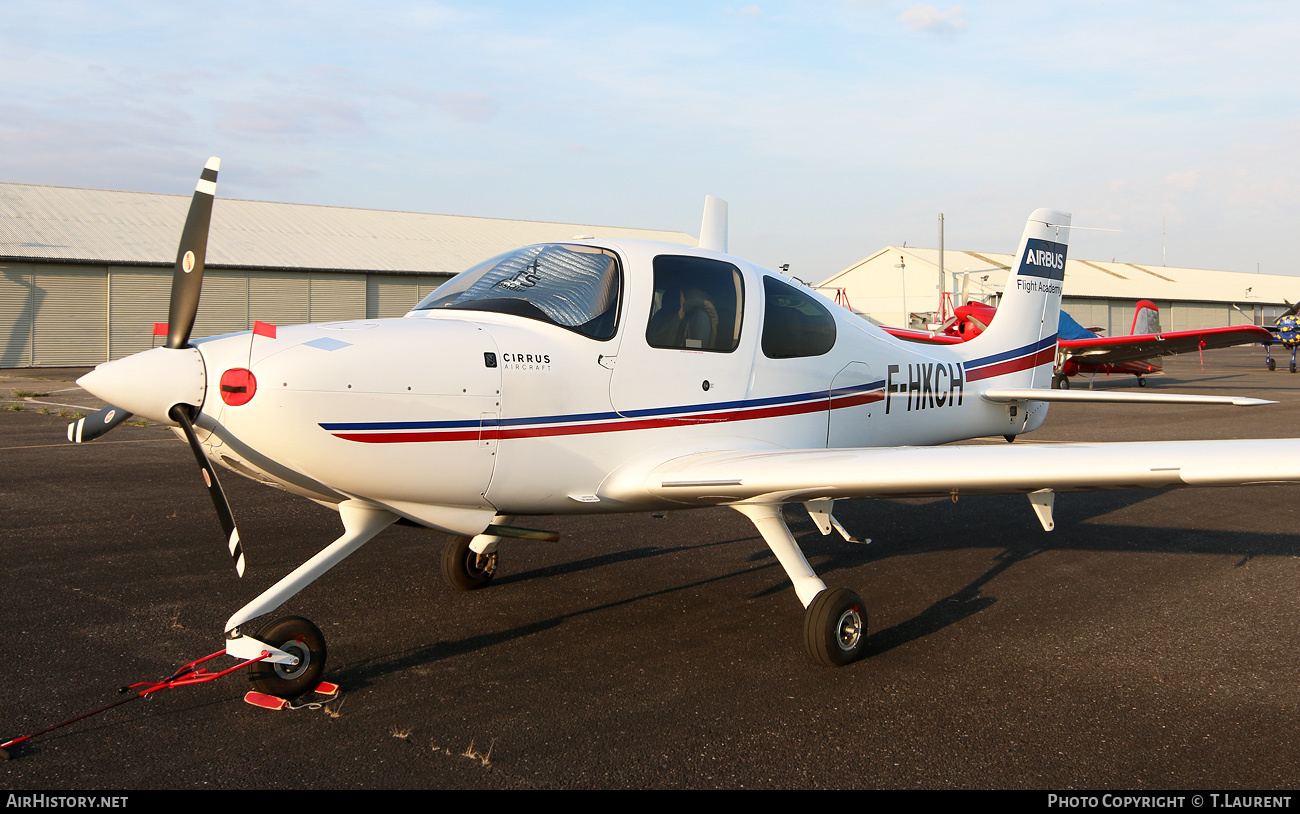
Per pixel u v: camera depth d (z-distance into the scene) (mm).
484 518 3727
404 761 2684
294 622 3143
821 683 3375
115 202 30797
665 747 2807
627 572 4965
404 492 3414
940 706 3162
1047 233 6668
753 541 5730
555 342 3725
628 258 4016
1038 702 3203
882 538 5941
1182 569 5125
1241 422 13078
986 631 4016
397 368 3309
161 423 3098
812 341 4711
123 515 6211
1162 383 21500
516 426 3570
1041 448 3539
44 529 5746
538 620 4102
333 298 29797
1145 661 3631
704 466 3803
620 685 3326
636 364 3918
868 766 2693
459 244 34250
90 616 3996
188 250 3127
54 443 10031
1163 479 3121
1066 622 4145
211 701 3123
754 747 2814
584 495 3865
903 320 47094
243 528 5918
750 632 3971
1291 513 6820
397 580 4734
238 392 3062
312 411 3139
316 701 3135
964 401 5980
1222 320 56469
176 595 4344
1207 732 2955
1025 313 6527
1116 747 2838
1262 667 3561
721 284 4297
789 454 3959
